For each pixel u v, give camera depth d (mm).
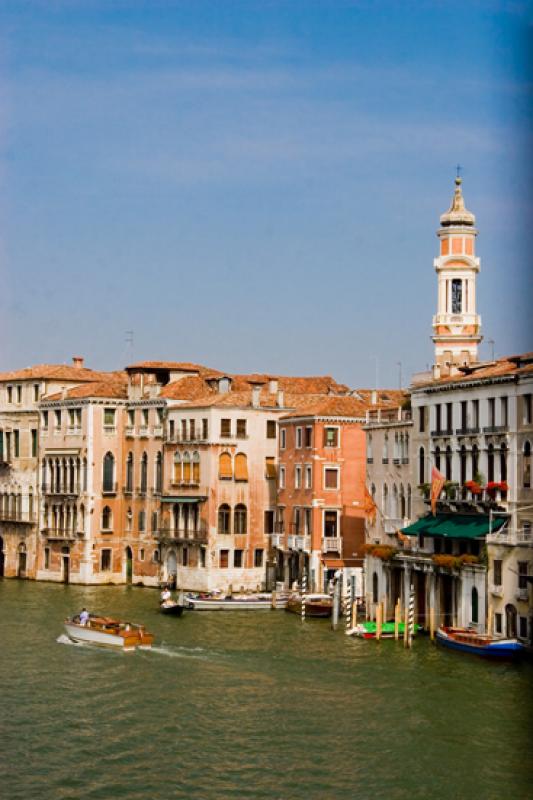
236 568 102000
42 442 114938
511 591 67250
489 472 73875
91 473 109312
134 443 109750
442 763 50281
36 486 115250
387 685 62094
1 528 118625
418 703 58531
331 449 96938
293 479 99812
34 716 57094
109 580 109875
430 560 74438
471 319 100938
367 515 88938
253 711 57719
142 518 108562
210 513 101438
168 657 70000
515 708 57625
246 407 102812
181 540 103500
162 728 55156
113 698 60344
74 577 110125
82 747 52469
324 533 96688
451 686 61562
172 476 105250
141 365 110688
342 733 54219
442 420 78938
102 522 109812
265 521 103438
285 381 120375
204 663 68312
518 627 66688
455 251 101188
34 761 50688
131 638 72312
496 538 68750
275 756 51250
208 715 57188
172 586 104688
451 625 73750
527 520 69875
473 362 95312
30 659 69562
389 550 80062
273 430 104125
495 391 73438
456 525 74625
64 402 112188
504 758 50906
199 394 107812
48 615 86688
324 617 85438
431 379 88000
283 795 47062
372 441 89062
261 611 88875
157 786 48000
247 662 68375
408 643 71562
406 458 83875
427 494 79562
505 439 72125
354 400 99062
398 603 73875
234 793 47281
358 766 50156
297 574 99000
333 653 70625
